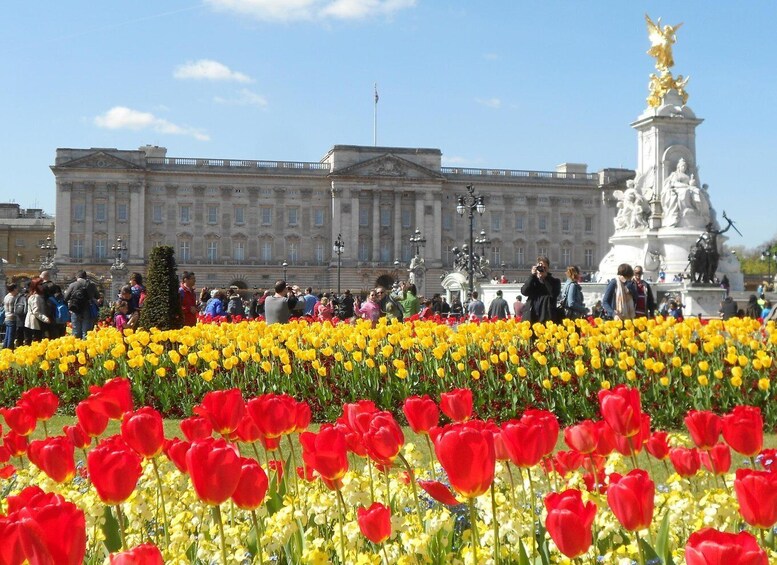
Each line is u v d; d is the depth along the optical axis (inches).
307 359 661.3
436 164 5275.6
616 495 144.3
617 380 637.3
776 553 174.4
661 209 1966.0
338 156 5147.6
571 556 138.8
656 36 2025.1
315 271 5167.3
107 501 155.1
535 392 644.1
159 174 5002.5
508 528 187.2
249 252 5113.2
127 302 1214.3
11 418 245.1
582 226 5462.6
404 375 577.9
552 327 666.2
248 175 5098.4
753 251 7037.4
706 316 1578.5
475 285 2583.7
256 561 188.7
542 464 255.0
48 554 116.5
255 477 159.2
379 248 5182.1
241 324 792.3
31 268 5689.0
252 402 199.5
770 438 573.6
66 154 4874.5
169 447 199.6
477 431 141.6
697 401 618.2
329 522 225.0
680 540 207.9
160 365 718.5
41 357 768.9
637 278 868.6
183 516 217.2
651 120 1977.1
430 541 194.9
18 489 264.2
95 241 4881.9
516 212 5393.7
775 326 676.7
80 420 217.6
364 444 197.3
